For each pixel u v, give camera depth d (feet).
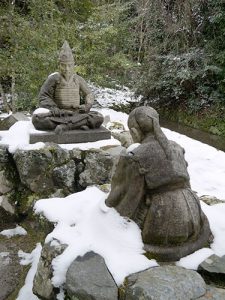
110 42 31.83
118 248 8.29
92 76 30.73
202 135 29.43
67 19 31.09
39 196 14.42
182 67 31.76
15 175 14.90
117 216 8.81
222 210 10.49
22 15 29.50
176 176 8.29
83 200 10.44
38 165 14.29
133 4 34.09
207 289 7.55
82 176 14.62
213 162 19.49
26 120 18.66
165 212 8.30
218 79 31.19
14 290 10.32
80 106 15.93
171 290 7.14
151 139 8.61
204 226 9.05
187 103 33.06
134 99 36.86
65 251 8.24
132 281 7.48
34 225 13.69
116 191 8.87
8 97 31.68
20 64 26.07
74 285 7.41
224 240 9.07
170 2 32.07
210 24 31.42
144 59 34.35
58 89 15.74
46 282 8.21
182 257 8.40
